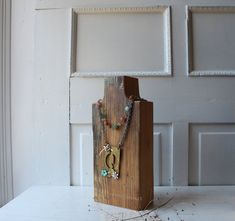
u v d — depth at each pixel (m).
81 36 0.81
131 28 0.81
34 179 0.81
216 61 0.81
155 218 0.56
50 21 0.81
